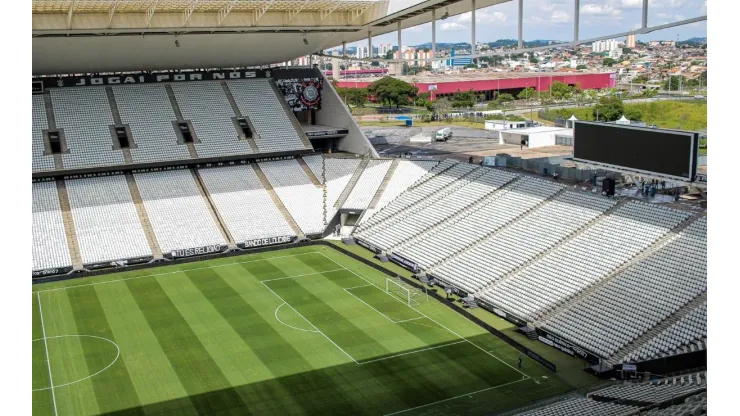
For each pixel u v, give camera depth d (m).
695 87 192.00
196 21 83.88
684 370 45.88
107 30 80.19
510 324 56.78
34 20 77.44
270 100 100.19
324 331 55.88
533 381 47.12
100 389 46.78
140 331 56.31
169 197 83.94
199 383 47.44
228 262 74.56
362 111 192.88
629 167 65.25
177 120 93.12
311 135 99.00
